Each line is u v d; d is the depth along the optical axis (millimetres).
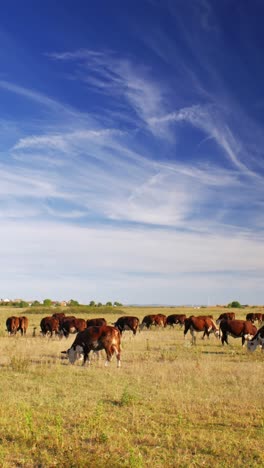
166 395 13125
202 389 14039
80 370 17469
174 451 8773
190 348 24891
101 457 8289
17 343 26625
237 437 9562
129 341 29125
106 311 81938
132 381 15281
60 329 30797
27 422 9750
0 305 122875
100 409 10812
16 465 8109
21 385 14453
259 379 15547
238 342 29531
